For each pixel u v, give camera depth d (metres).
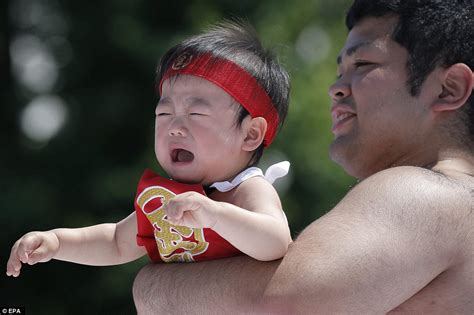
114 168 37.03
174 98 9.26
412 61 8.92
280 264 8.14
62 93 40.50
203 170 9.19
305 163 36.09
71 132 38.78
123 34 36.97
